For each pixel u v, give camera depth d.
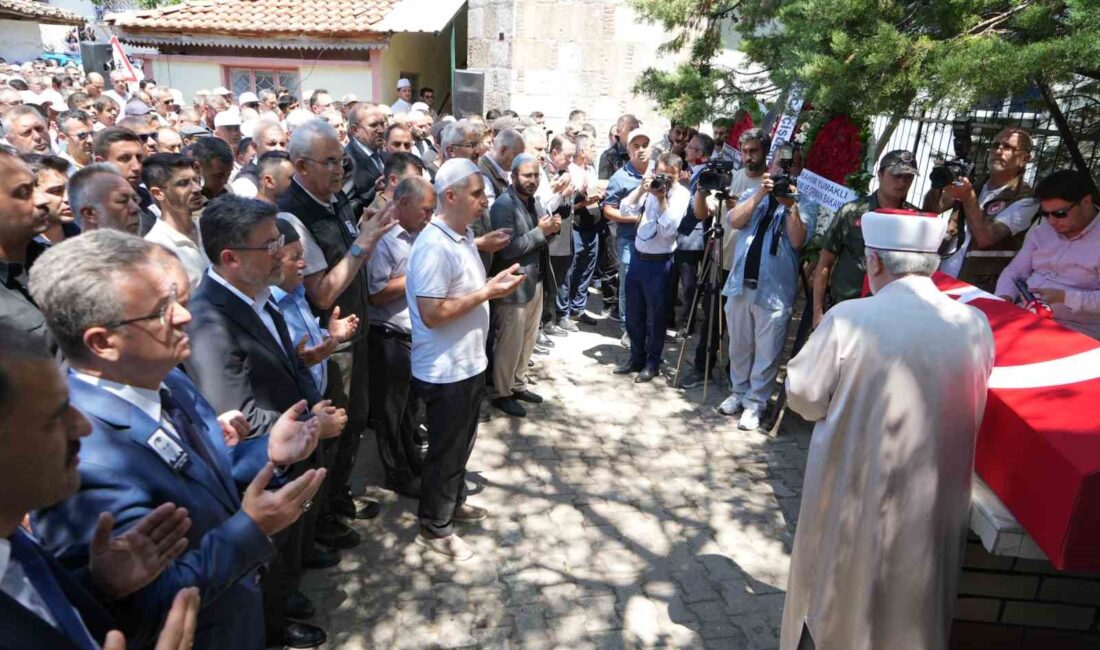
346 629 3.35
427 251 3.51
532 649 3.26
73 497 1.67
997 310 2.84
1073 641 2.64
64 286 1.74
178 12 14.06
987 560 2.57
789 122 5.20
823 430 2.49
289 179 3.98
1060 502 1.86
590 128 10.08
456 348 3.62
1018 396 2.22
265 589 3.06
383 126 6.64
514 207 5.16
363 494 4.47
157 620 1.69
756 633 3.38
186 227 3.57
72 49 29.39
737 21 6.20
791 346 6.89
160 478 1.81
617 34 11.62
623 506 4.39
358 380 3.94
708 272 5.96
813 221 5.26
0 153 2.71
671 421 5.52
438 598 3.57
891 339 2.32
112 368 1.81
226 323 2.64
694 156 7.05
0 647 1.19
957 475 2.32
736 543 4.05
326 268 3.61
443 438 3.72
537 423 5.43
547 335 7.23
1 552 1.29
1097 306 3.84
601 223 7.80
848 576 2.45
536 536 4.08
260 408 2.71
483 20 12.12
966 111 3.97
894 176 4.25
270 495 1.90
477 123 6.91
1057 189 3.81
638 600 3.58
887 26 3.86
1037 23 3.72
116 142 4.32
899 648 2.44
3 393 1.23
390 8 14.17
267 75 14.14
